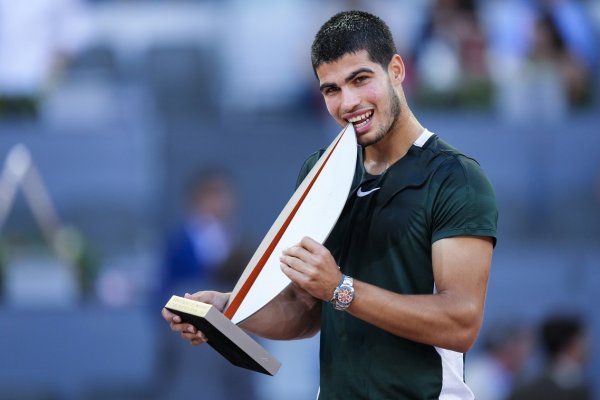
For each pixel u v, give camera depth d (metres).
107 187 21.94
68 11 24.08
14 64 22.94
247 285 9.88
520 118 22.31
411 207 9.69
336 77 9.55
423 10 23.92
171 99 24.52
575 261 20.78
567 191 21.97
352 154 9.63
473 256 9.41
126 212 21.95
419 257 9.67
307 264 8.95
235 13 25.45
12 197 21.30
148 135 22.17
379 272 9.79
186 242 20.34
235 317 9.78
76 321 19.34
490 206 9.55
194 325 9.65
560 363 18.61
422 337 9.17
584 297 20.62
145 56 24.75
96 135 21.84
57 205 21.72
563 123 22.00
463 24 23.31
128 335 19.34
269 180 22.28
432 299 9.18
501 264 20.81
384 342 9.81
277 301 10.55
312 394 19.28
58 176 21.75
